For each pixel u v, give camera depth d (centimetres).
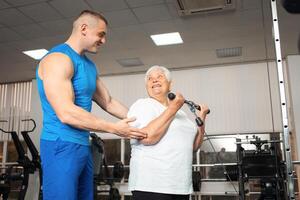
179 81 754
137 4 459
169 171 145
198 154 678
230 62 711
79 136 144
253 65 712
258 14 484
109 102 186
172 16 494
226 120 702
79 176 151
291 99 636
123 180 683
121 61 696
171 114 142
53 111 142
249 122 686
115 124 137
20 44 593
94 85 161
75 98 150
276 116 670
